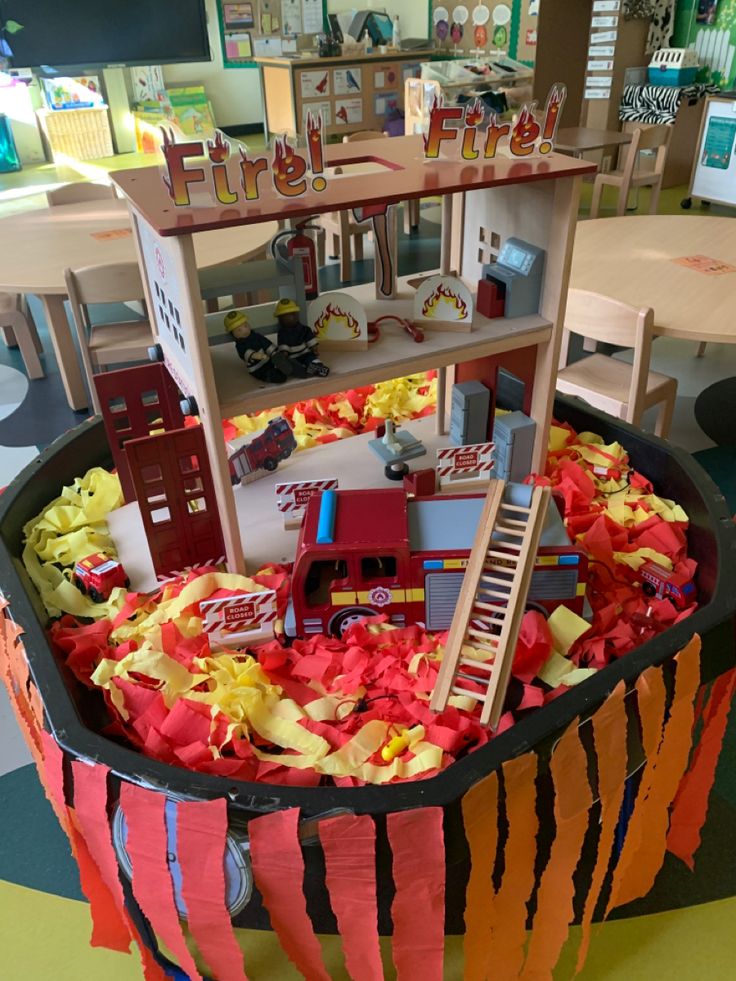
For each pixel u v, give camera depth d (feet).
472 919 3.30
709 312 7.10
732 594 4.08
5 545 4.68
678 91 18.29
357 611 4.36
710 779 4.22
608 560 4.99
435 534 4.32
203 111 23.99
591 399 7.64
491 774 3.09
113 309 13.20
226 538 4.67
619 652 4.38
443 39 21.98
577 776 3.34
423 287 4.80
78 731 3.41
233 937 3.27
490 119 4.70
